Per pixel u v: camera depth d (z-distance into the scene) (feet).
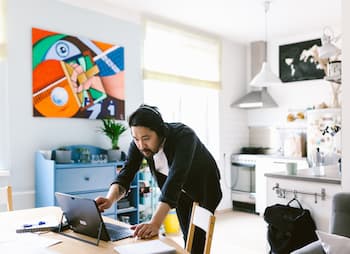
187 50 16.29
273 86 18.54
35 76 11.49
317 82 16.90
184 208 7.33
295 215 8.65
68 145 12.26
